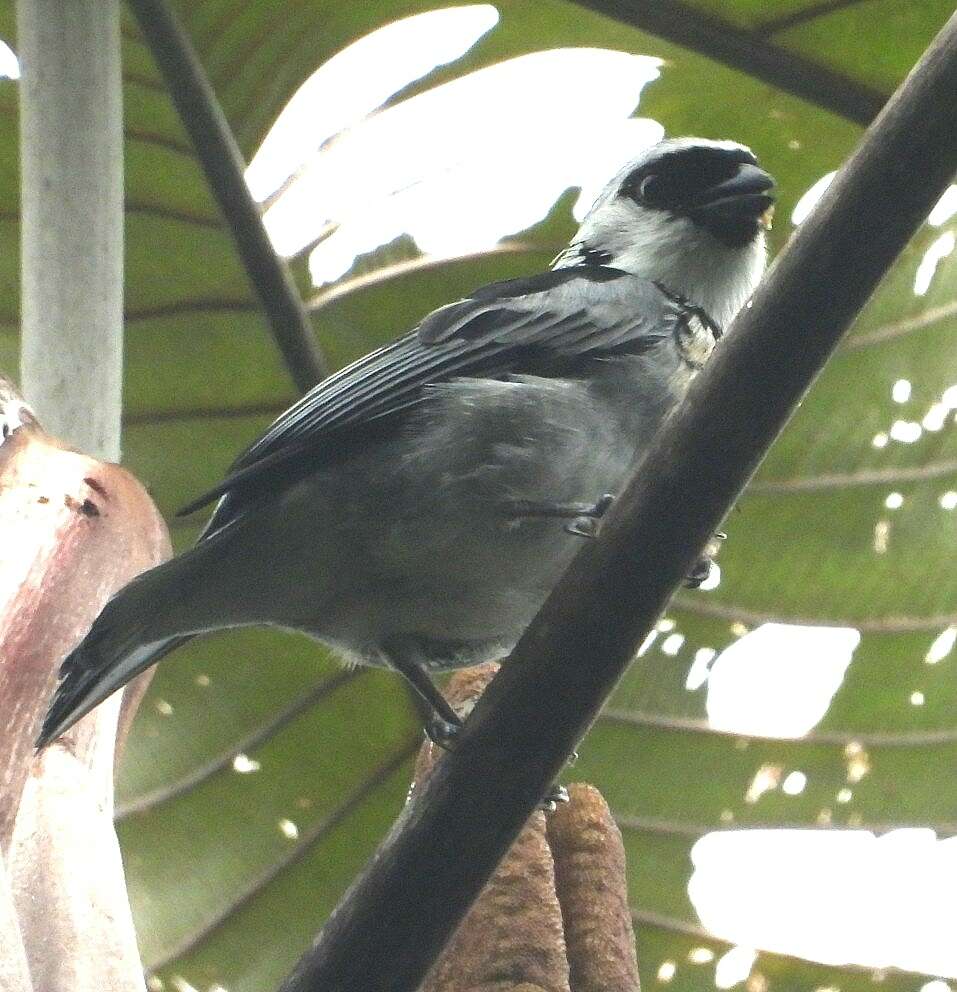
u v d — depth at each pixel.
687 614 11.34
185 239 10.45
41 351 7.67
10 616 6.52
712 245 9.61
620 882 6.25
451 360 8.26
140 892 11.74
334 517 7.78
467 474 7.84
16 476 7.04
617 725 11.41
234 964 11.82
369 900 5.61
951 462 10.98
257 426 11.31
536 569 7.91
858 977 11.09
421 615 8.04
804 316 5.41
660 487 5.55
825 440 11.06
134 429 11.32
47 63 7.87
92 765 6.55
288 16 9.84
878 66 9.98
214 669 11.55
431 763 7.11
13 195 10.58
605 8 9.80
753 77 10.18
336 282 10.72
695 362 8.62
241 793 11.78
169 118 9.94
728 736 11.33
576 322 8.47
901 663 11.19
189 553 7.31
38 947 5.74
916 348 10.86
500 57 10.38
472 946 5.90
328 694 11.56
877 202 5.33
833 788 11.31
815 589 11.22
